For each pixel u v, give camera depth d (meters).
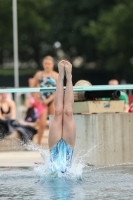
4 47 115.94
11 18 114.50
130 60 99.62
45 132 30.61
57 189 15.59
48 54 121.25
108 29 95.62
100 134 20.22
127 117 20.39
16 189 15.72
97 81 105.44
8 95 31.56
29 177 17.59
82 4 103.25
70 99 17.34
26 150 25.73
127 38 95.31
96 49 106.38
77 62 120.38
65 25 106.31
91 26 97.56
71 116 17.39
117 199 14.18
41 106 26.88
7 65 125.44
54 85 27.20
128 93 38.28
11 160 22.02
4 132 26.58
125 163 20.27
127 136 20.39
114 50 97.31
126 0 97.00
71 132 17.34
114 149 20.31
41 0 117.25
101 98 20.95
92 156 20.22
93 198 14.33
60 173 17.39
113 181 16.78
